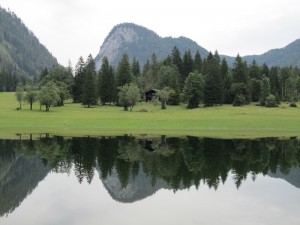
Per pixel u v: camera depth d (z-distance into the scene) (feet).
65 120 263.08
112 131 218.38
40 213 62.39
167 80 526.98
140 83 538.06
